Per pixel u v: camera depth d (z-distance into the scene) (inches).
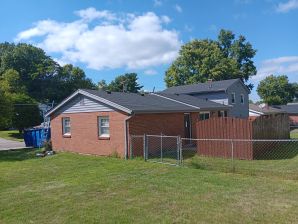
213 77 2431.1
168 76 2632.9
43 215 366.0
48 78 3181.6
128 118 780.6
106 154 839.7
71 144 949.2
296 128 1957.4
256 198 390.0
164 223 321.7
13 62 3134.8
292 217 323.6
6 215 373.1
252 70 2667.3
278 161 679.1
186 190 440.1
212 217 332.5
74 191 466.0
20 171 681.0
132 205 385.4
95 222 335.0
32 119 1873.8
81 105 910.4
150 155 807.7
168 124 891.4
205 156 758.5
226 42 2714.1
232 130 731.4
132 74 3157.0
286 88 3105.3
